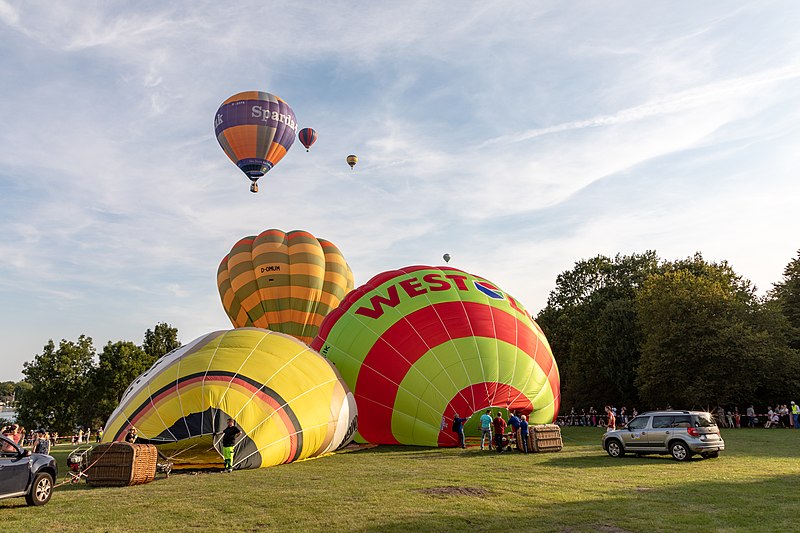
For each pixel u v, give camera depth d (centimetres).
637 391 4503
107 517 933
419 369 2128
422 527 823
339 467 1539
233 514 938
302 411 1684
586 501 999
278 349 1852
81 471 1310
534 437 1869
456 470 1443
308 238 3578
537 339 2380
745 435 2541
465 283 2439
